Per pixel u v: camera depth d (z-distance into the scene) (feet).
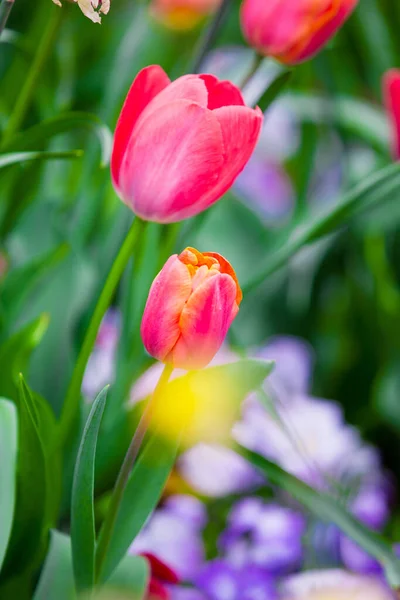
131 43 3.56
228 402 2.45
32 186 3.02
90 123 2.60
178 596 3.07
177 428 2.39
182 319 2.23
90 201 3.24
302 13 2.76
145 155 2.36
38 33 3.92
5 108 3.32
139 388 3.33
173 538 3.28
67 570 2.46
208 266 2.28
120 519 2.39
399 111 3.14
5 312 2.98
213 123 2.32
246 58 3.91
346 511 2.67
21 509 2.47
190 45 4.13
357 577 3.01
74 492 2.30
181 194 2.38
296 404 3.82
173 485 3.58
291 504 3.42
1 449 2.32
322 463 3.60
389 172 2.80
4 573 2.52
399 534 3.55
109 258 3.09
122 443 2.77
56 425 2.54
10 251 3.24
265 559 3.16
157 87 2.39
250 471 3.59
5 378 2.68
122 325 3.09
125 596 2.39
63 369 2.99
